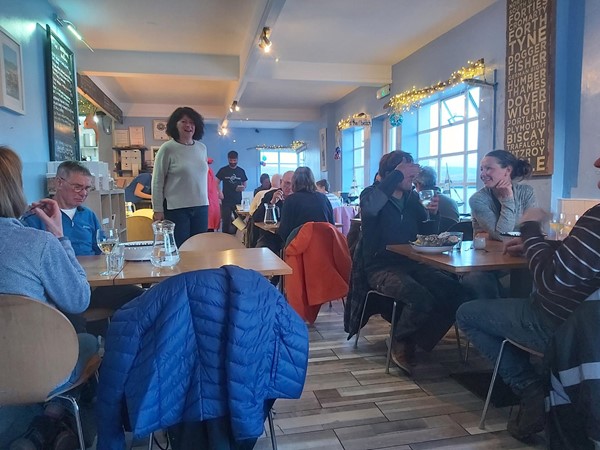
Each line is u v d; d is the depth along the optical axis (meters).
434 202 2.74
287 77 5.85
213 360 1.13
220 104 9.29
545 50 3.37
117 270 1.86
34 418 1.75
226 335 1.13
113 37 4.99
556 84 3.32
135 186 6.69
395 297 2.39
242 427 1.13
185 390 1.13
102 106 7.10
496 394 2.16
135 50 5.50
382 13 4.28
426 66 5.22
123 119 9.17
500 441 1.80
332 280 3.07
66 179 2.30
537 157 3.48
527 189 2.68
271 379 1.24
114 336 1.12
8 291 1.30
